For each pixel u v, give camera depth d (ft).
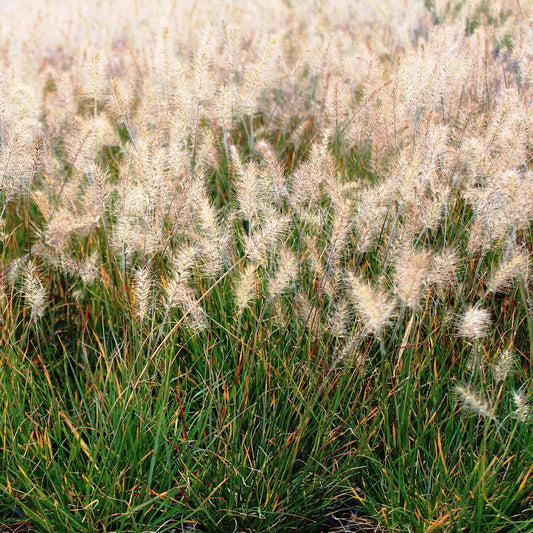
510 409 4.40
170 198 4.80
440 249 4.92
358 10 11.34
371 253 4.94
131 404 4.37
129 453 4.38
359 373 4.45
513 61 6.19
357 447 4.51
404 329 4.64
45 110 6.09
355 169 5.60
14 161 4.78
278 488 4.29
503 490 4.27
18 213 5.24
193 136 5.33
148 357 4.41
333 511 4.45
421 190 4.60
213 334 4.74
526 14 7.13
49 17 11.31
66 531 4.30
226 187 5.64
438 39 5.48
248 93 5.61
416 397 4.50
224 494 4.41
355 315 4.50
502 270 4.27
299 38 9.46
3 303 4.75
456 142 5.28
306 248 4.83
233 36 5.68
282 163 5.52
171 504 4.39
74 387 4.87
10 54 8.96
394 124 5.31
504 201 4.45
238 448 4.50
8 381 4.49
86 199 5.02
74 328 5.09
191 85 5.31
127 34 11.02
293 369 4.48
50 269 5.12
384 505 4.30
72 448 4.34
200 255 4.71
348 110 5.98
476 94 6.04
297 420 4.50
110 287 4.89
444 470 4.29
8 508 4.39
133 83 6.47
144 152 4.65
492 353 4.57
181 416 4.45
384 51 8.36
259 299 4.77
